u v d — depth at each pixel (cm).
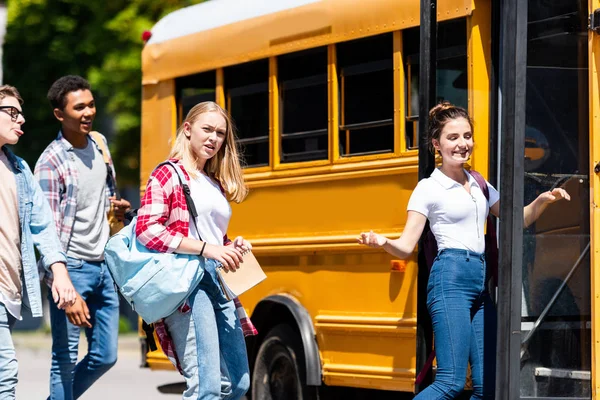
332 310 1044
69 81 972
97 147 995
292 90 1101
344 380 1027
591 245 834
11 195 823
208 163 816
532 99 833
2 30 1761
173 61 1260
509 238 816
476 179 852
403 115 979
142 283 763
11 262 816
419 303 879
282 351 1101
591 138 836
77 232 962
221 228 802
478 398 840
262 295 1127
